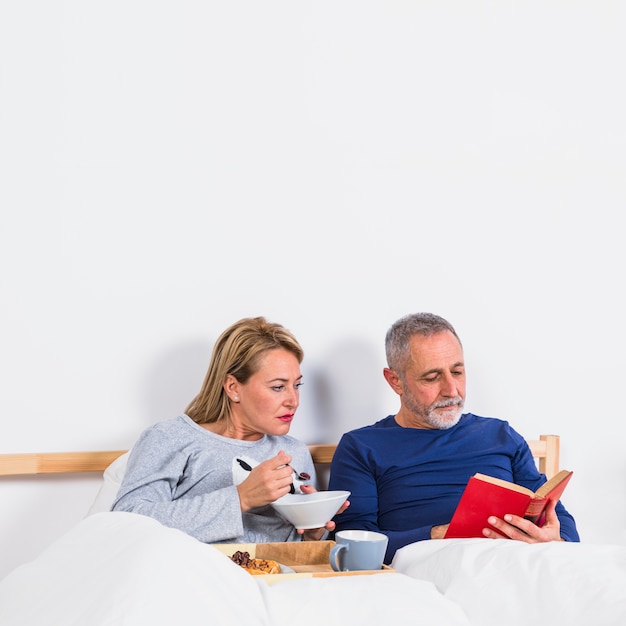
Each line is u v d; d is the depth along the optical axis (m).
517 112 2.06
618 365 2.12
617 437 2.12
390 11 1.95
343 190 1.90
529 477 1.74
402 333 1.71
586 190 2.11
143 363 1.74
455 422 1.71
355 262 1.91
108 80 1.73
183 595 0.91
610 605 0.99
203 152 1.79
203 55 1.80
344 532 1.31
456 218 2.00
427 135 1.98
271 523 1.54
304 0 1.88
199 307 1.78
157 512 1.39
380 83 1.94
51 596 0.95
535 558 1.11
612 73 2.12
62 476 1.66
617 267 2.12
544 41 2.08
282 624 0.95
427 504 1.65
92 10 1.72
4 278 1.64
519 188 2.05
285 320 1.85
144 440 1.54
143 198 1.74
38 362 1.66
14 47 1.67
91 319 1.70
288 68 1.86
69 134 1.70
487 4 2.04
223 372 1.59
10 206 1.65
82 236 1.70
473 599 1.07
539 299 2.06
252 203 1.82
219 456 1.55
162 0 1.77
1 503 1.62
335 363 1.88
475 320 2.01
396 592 1.03
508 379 2.04
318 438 1.87
